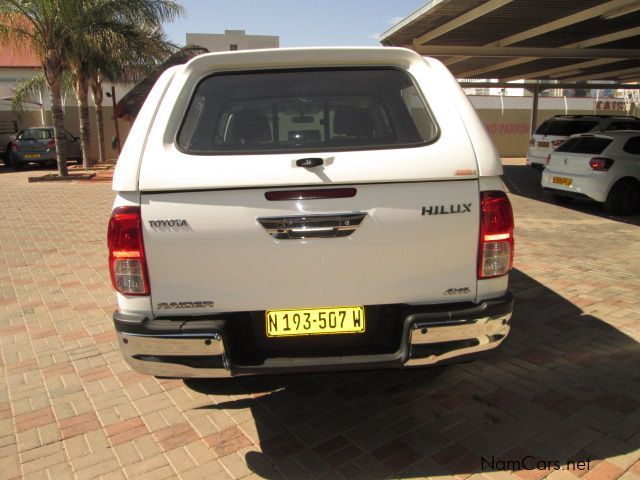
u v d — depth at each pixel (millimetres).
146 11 14938
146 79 18047
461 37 13156
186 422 3189
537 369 3695
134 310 2541
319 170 2418
